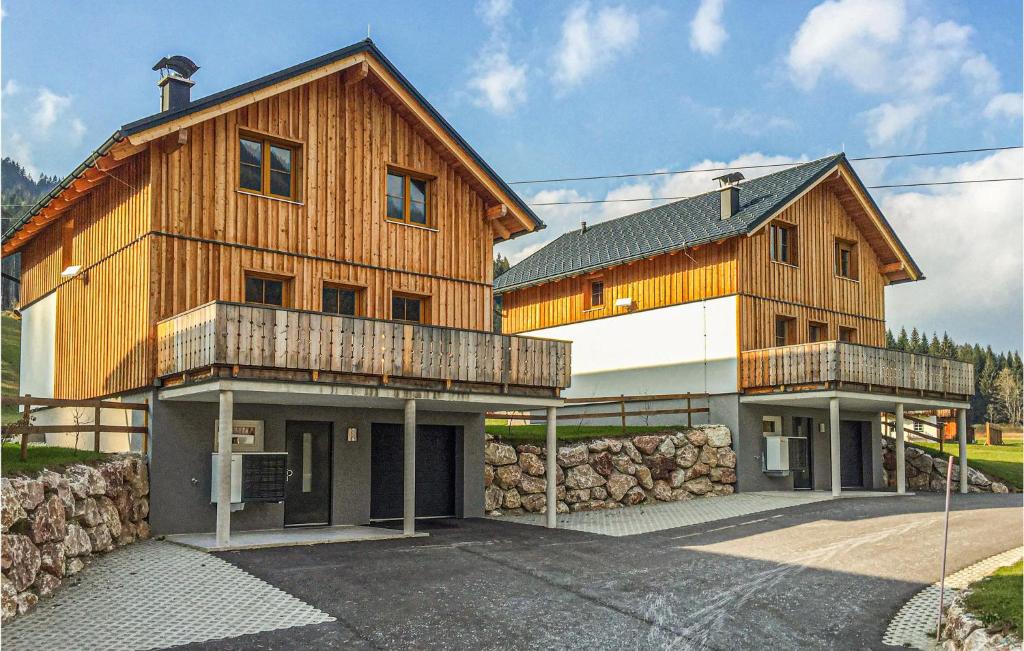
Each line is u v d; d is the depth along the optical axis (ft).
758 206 76.43
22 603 29.19
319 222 52.13
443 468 58.59
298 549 41.34
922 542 46.98
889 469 86.84
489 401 51.06
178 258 46.37
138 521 42.68
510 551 43.45
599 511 61.87
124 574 34.55
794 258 80.28
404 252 56.03
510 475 60.49
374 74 54.19
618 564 41.11
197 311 41.88
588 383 86.69
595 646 28.73
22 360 68.85
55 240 61.93
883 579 38.81
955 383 79.82
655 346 80.48
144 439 45.34
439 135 56.90
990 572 39.58
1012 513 57.31
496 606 32.68
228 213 48.47
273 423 49.21
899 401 73.82
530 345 53.47
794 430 77.97
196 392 42.09
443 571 37.83
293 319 43.11
